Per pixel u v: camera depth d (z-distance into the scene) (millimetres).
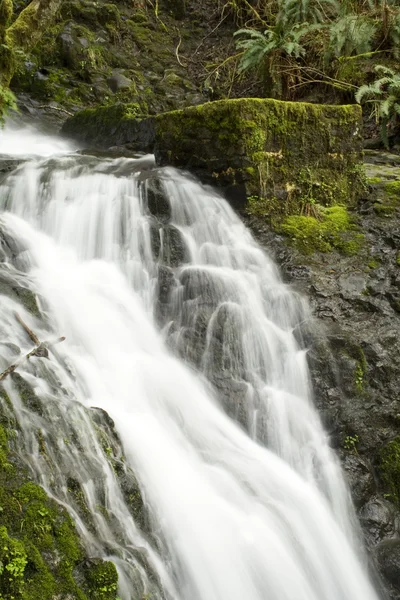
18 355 3713
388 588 3980
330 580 3793
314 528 3988
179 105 11617
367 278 5508
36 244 5270
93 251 5461
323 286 5363
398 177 7027
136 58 12336
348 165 6410
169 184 5719
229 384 4711
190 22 13844
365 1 10898
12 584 2697
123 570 2971
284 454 4496
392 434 4621
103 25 12305
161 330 5012
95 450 3398
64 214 5574
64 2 11945
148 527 3342
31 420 3295
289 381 4879
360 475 4438
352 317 5227
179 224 5598
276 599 3439
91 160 6754
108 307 4812
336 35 10156
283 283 5430
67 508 3021
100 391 4023
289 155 6082
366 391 4836
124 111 8336
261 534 3650
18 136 9000
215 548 3436
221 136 5953
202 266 5344
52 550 2859
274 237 5742
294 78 10875
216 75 12297
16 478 3006
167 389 4375
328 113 6301
